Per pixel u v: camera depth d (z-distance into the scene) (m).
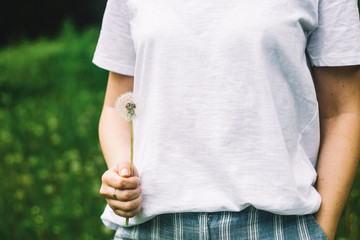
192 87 1.19
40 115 5.93
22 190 3.60
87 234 2.86
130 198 1.20
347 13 1.21
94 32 11.30
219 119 1.16
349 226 2.46
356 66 1.25
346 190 1.27
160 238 1.24
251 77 1.15
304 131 1.24
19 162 4.15
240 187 1.15
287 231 1.18
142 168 1.23
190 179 1.19
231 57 1.16
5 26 19.11
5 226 3.04
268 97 1.15
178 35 1.20
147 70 1.25
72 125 5.22
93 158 4.12
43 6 19.58
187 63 1.19
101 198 3.29
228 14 1.18
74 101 6.51
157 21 1.23
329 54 1.23
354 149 1.28
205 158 1.18
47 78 8.54
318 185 1.29
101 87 7.81
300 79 1.19
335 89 1.28
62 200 3.28
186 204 1.17
